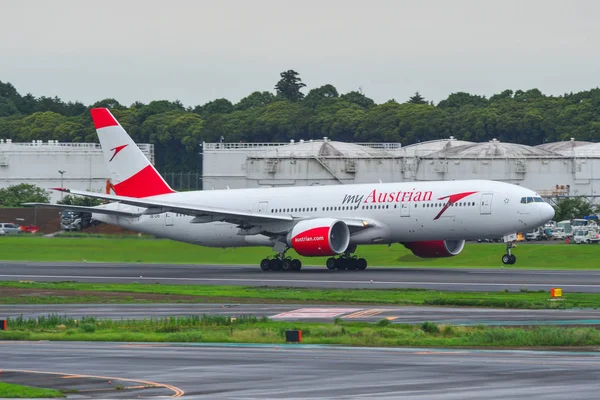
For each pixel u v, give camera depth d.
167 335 123.12
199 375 92.31
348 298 172.00
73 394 82.94
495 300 161.50
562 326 128.75
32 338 123.56
